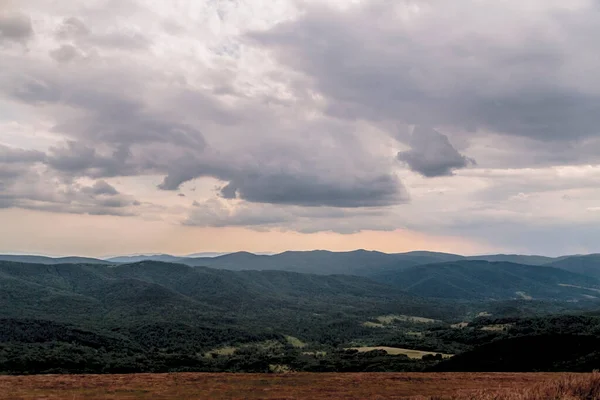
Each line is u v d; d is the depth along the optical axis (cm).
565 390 2306
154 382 4322
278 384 4269
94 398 3416
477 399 2414
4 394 3538
